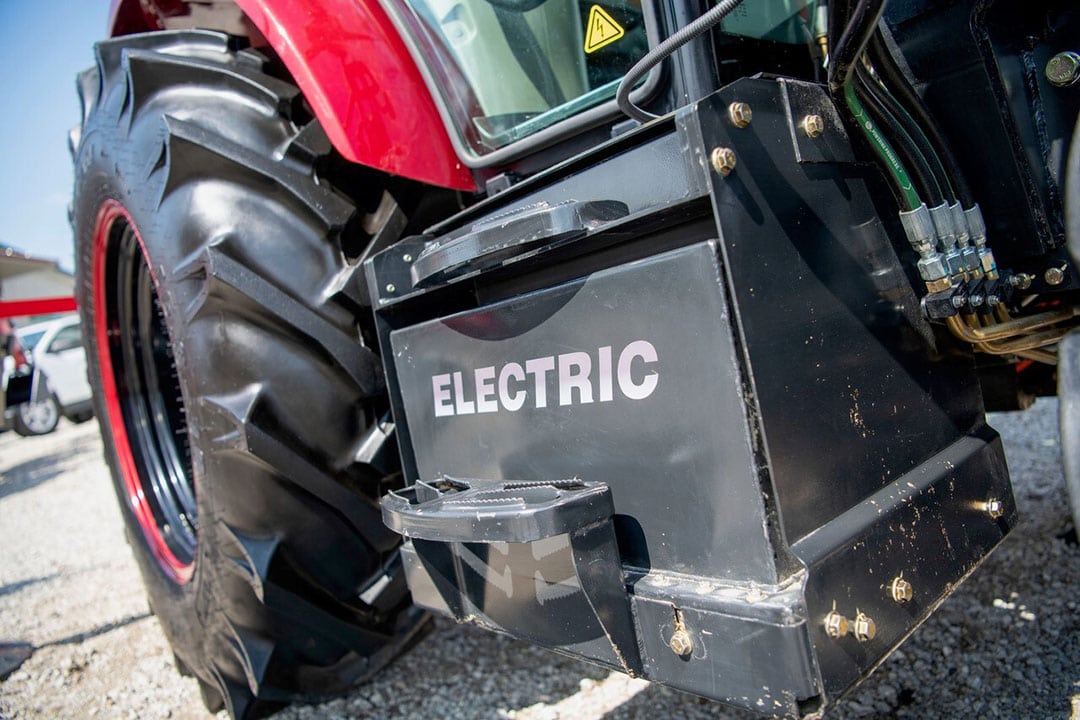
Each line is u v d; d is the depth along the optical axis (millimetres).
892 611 901
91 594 3078
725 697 859
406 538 1222
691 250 840
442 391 1187
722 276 823
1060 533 1886
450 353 1159
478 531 927
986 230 1111
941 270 986
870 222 1007
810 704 812
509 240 937
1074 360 869
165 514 1977
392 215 1329
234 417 1271
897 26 1110
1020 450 2572
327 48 1211
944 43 1072
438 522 979
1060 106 1029
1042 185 1065
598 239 988
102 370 2072
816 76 1189
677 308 866
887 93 978
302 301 1290
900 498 958
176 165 1365
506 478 1110
